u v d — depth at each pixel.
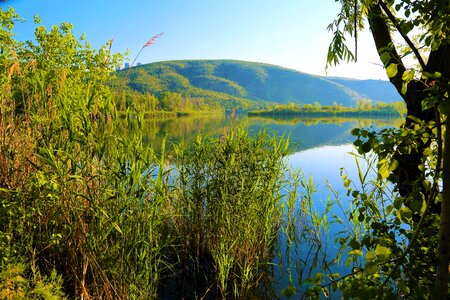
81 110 4.14
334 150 22.27
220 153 6.04
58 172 3.76
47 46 12.23
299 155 19.80
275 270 5.67
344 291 1.87
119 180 4.03
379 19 3.37
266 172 6.10
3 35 11.27
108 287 3.88
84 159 4.11
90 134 4.02
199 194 5.76
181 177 5.98
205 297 4.82
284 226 7.39
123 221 4.02
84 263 3.88
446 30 2.11
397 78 3.21
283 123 56.38
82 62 12.33
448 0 1.89
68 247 4.17
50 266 4.29
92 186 4.20
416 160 2.92
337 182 11.40
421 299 1.83
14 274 3.49
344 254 6.15
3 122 4.70
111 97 4.29
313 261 5.96
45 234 4.14
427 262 2.28
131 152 4.16
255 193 5.78
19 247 3.89
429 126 2.04
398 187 2.91
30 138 4.56
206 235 5.84
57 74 4.62
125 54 12.81
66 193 4.07
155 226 4.50
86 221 4.24
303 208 7.76
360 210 2.80
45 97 4.35
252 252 5.64
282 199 7.67
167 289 4.97
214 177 5.90
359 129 2.21
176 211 5.81
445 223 1.71
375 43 3.48
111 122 4.22
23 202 3.97
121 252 3.99
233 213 5.51
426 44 2.14
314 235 7.01
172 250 5.69
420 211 2.08
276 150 6.44
